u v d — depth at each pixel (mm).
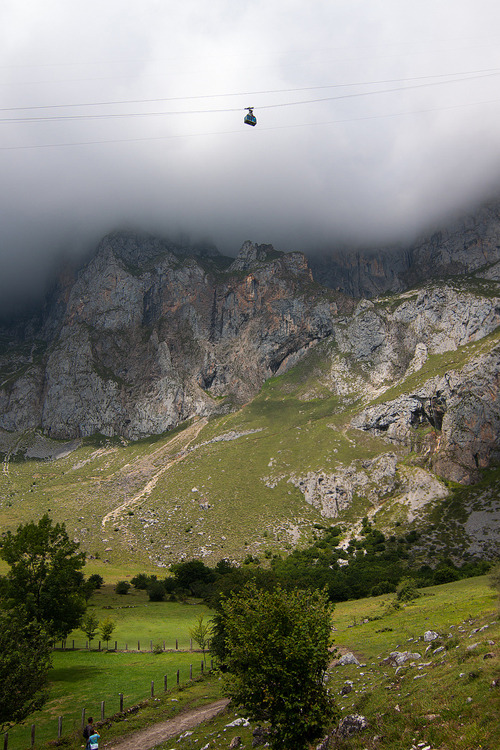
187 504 172500
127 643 67938
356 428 194750
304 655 20078
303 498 168250
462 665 24172
